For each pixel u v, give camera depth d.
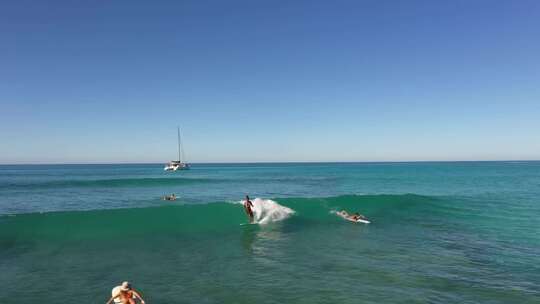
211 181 55.72
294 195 35.91
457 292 10.06
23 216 17.80
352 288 10.34
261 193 37.78
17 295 9.72
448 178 65.31
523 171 98.25
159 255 13.66
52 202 28.81
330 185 49.31
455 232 17.95
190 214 20.34
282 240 16.22
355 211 23.89
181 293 9.94
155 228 17.97
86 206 26.66
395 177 69.56
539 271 11.93
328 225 19.67
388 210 24.52
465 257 13.52
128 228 17.69
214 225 19.06
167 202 29.22
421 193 37.53
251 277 11.24
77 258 13.14
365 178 66.88
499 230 18.47
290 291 10.10
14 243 14.84
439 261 12.97
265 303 9.28
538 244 15.45
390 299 9.55
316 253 14.03
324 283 10.73
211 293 9.95
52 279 10.95
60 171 108.50
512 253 14.07
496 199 30.64
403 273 11.66
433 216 22.48
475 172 92.69
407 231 18.20
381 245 15.36
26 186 43.31
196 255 13.70
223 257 13.44
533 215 22.84
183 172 101.44
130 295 9.08
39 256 13.29
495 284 10.71
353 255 13.76
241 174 85.81
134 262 12.73
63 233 16.38
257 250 14.48
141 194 35.50
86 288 10.27
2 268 11.88
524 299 9.61
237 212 21.42
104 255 13.56
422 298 9.62
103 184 47.31
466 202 28.19
